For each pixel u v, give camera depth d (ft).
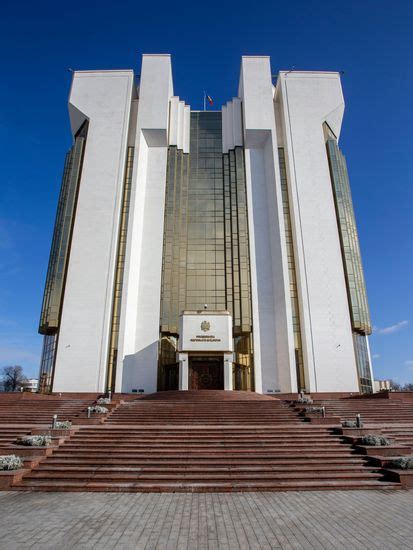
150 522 28.09
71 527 26.96
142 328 129.90
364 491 36.88
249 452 45.42
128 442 48.37
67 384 117.60
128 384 122.31
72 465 42.24
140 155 145.69
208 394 91.81
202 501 33.58
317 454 44.98
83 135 151.74
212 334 115.65
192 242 144.56
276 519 28.73
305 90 154.71
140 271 136.77
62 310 125.29
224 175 153.48
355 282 132.16
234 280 136.67
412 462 40.52
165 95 152.76
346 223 139.54
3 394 89.81
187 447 46.80
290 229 139.74
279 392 123.03
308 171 143.74
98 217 135.33
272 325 131.54
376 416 68.90
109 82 154.10
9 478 37.91
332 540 24.64
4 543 23.99
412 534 25.62
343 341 124.88
